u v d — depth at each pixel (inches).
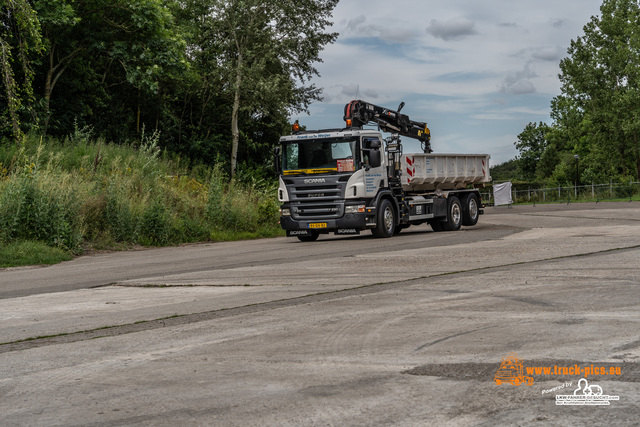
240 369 174.7
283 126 1635.1
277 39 1577.3
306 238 805.9
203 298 320.5
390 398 142.2
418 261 455.8
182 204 912.9
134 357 196.9
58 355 204.8
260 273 427.5
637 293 279.3
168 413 137.6
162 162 1125.7
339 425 125.3
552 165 4067.4
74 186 753.0
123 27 1236.5
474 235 722.2
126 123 1409.9
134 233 761.6
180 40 1284.4
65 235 671.8
